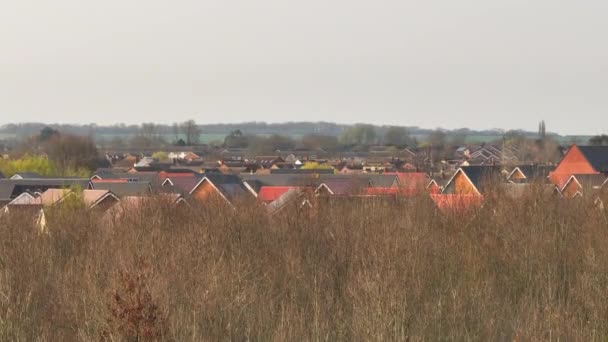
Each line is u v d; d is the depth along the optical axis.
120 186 164.50
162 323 37.34
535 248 60.25
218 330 44.56
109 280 43.25
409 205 74.88
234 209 75.31
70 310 46.44
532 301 51.81
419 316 45.59
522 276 58.97
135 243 55.62
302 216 71.88
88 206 101.94
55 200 110.00
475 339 45.44
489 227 66.56
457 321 46.56
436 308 46.72
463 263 57.88
